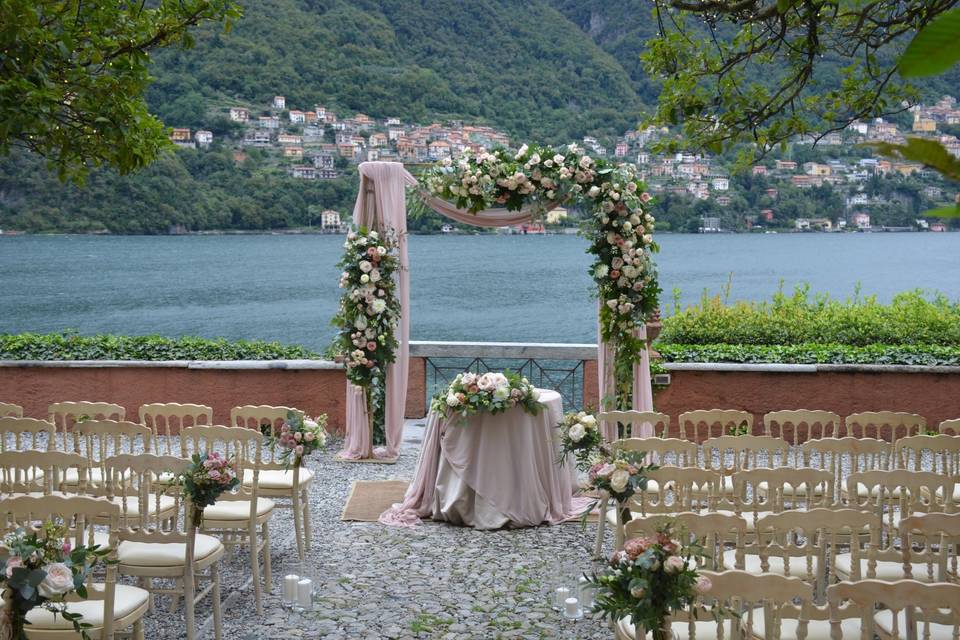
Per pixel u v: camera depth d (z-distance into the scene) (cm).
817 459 766
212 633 414
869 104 565
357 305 748
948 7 374
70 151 553
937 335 903
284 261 4050
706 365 820
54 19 509
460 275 3712
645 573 283
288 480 527
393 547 543
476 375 586
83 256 3828
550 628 419
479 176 690
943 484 376
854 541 322
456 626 421
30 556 289
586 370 874
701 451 800
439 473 597
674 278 3052
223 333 2369
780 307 981
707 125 582
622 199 693
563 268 4053
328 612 439
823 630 324
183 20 567
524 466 586
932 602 253
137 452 775
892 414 549
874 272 3228
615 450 449
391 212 753
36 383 850
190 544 389
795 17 523
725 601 285
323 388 845
